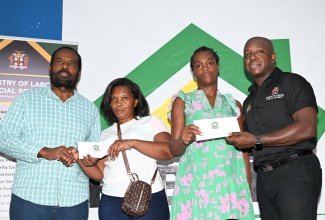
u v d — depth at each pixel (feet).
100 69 13.05
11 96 12.09
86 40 13.14
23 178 9.41
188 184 9.19
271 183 8.88
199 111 9.34
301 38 13.55
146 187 8.97
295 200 8.39
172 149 9.18
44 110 9.80
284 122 8.92
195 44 13.46
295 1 13.65
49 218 9.30
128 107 10.11
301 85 8.82
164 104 13.16
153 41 13.38
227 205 8.75
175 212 9.23
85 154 9.29
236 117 9.02
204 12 13.58
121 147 9.26
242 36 13.53
